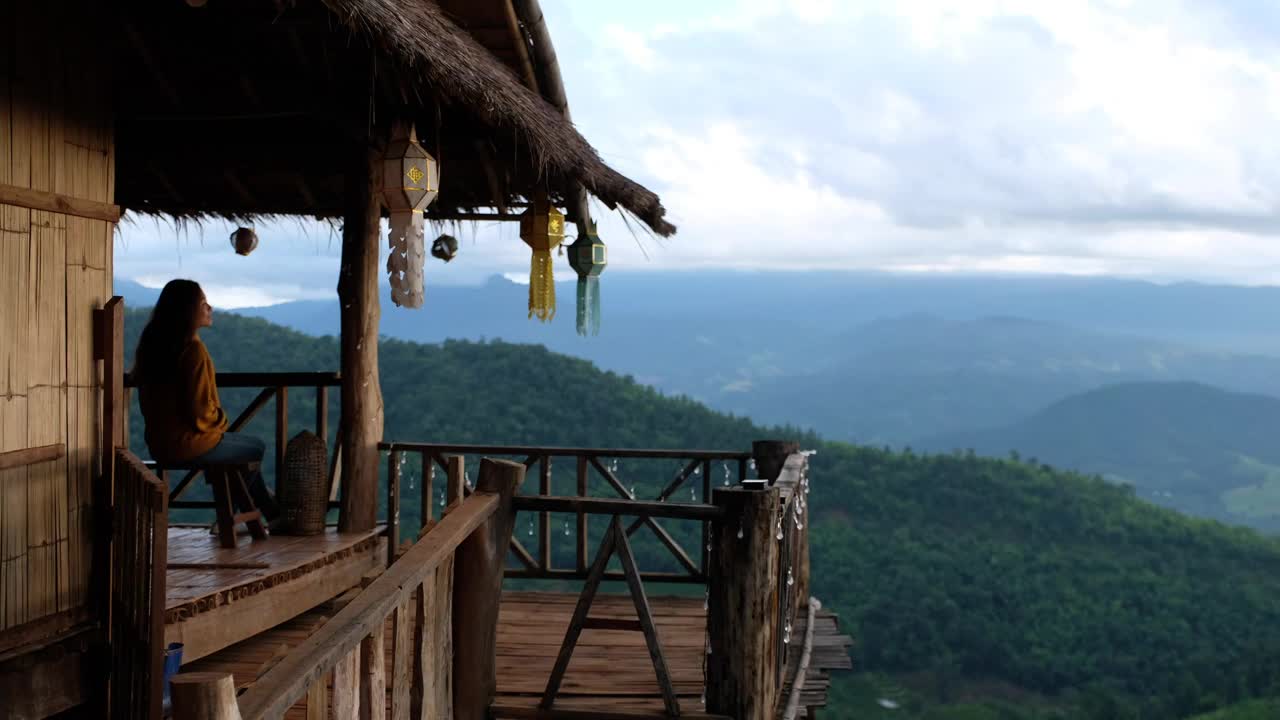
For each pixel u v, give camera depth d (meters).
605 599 6.61
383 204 6.18
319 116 5.77
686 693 4.45
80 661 3.64
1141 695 51.59
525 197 7.32
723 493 3.73
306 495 5.89
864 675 52.75
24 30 3.39
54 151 3.57
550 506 3.75
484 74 4.72
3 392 3.31
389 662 4.58
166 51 5.41
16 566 3.38
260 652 4.64
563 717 3.78
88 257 3.76
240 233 7.39
